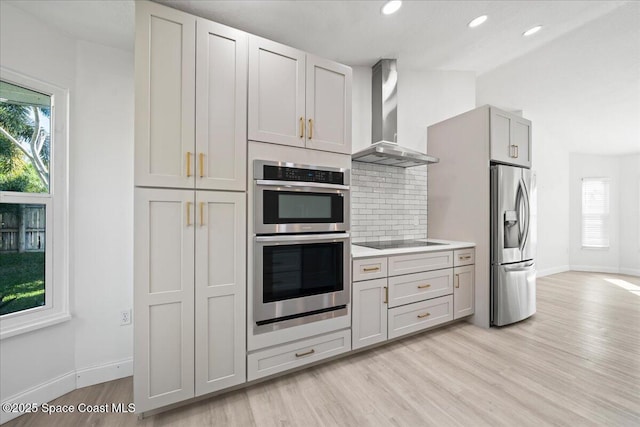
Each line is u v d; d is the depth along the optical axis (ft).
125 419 5.03
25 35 5.40
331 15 6.89
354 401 5.43
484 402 5.37
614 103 12.60
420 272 8.08
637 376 6.22
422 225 10.80
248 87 5.73
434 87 10.77
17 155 5.51
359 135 9.61
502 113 9.21
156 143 4.93
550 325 9.23
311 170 6.37
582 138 16.69
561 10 7.35
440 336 8.38
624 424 4.79
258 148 5.83
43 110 5.78
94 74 6.26
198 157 5.25
